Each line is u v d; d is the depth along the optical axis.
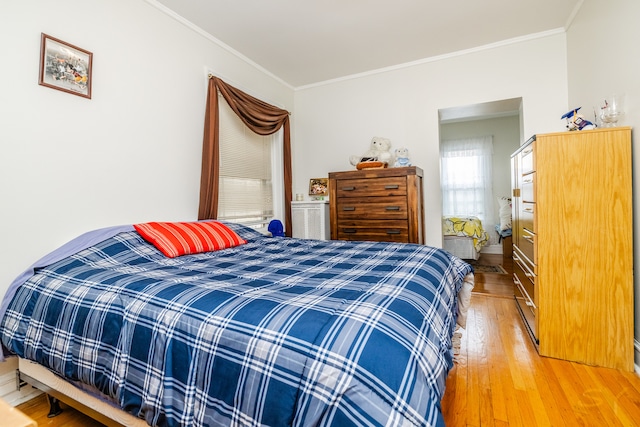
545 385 1.62
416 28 2.72
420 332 0.84
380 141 3.31
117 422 1.18
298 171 4.00
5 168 1.52
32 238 1.61
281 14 2.45
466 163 5.77
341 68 3.48
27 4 1.60
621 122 1.86
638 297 1.75
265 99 3.44
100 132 1.91
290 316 0.84
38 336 1.24
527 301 2.29
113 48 1.98
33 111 1.62
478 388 1.61
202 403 0.84
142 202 2.15
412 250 1.88
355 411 0.65
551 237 1.90
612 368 1.77
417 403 0.67
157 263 1.65
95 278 1.30
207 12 2.40
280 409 0.72
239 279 1.28
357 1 2.32
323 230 3.41
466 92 3.17
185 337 0.90
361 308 0.88
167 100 2.33
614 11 1.92
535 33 2.87
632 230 1.76
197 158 2.57
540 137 1.91
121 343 1.01
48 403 1.59
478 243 4.60
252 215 3.27
